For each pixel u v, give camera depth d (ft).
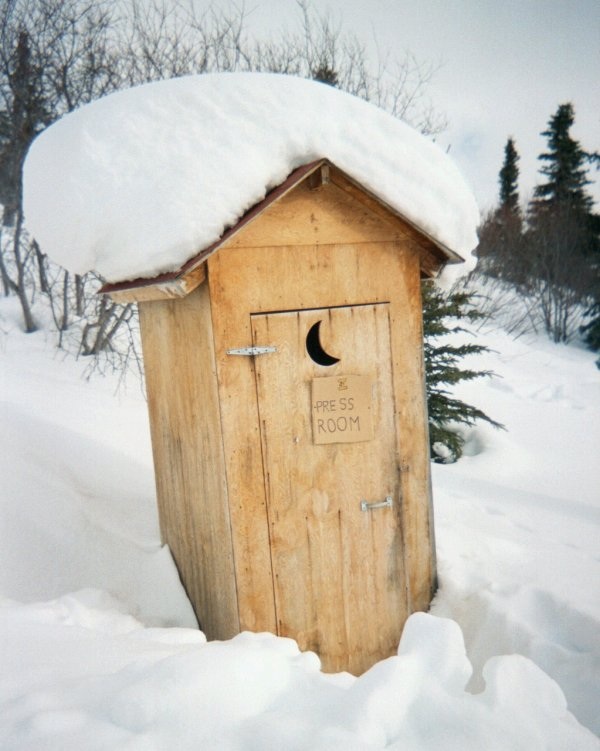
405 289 9.21
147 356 11.27
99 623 8.54
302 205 8.40
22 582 10.11
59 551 11.02
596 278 66.80
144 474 15.21
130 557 11.45
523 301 63.16
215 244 7.68
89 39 27.25
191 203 7.71
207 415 8.67
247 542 8.46
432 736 4.60
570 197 75.87
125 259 8.34
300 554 8.80
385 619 9.42
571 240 65.82
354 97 8.71
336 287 8.75
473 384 28.40
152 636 7.52
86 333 23.24
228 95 8.21
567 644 8.95
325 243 8.61
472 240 9.48
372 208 8.68
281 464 8.59
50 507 11.94
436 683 5.13
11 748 4.28
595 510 15.10
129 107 8.54
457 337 43.42
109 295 10.16
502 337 46.98
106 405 19.49
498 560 11.35
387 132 8.70
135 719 4.55
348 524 9.06
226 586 8.70
